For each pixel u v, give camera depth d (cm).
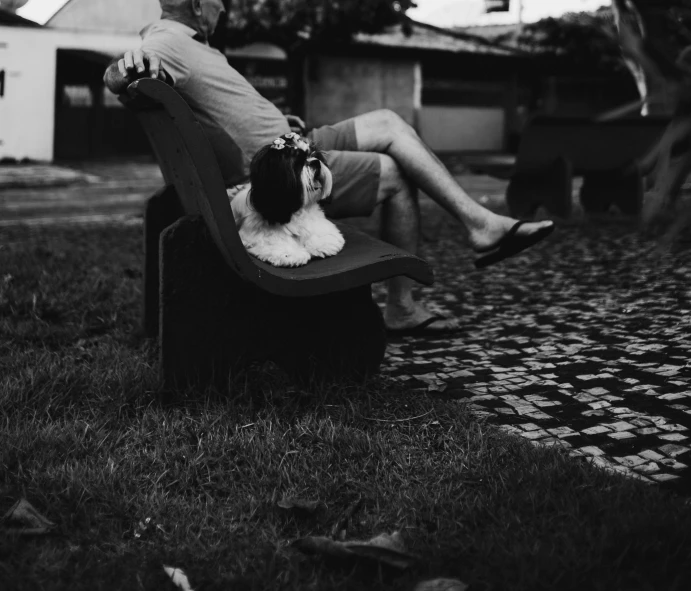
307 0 1798
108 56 2398
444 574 207
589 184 925
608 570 201
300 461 277
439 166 405
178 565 215
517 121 3178
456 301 547
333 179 385
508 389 355
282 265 329
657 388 350
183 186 346
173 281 320
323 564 213
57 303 491
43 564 212
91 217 1161
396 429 305
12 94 2297
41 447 281
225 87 368
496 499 243
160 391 325
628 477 255
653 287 559
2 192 1677
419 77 2877
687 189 233
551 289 573
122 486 255
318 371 344
